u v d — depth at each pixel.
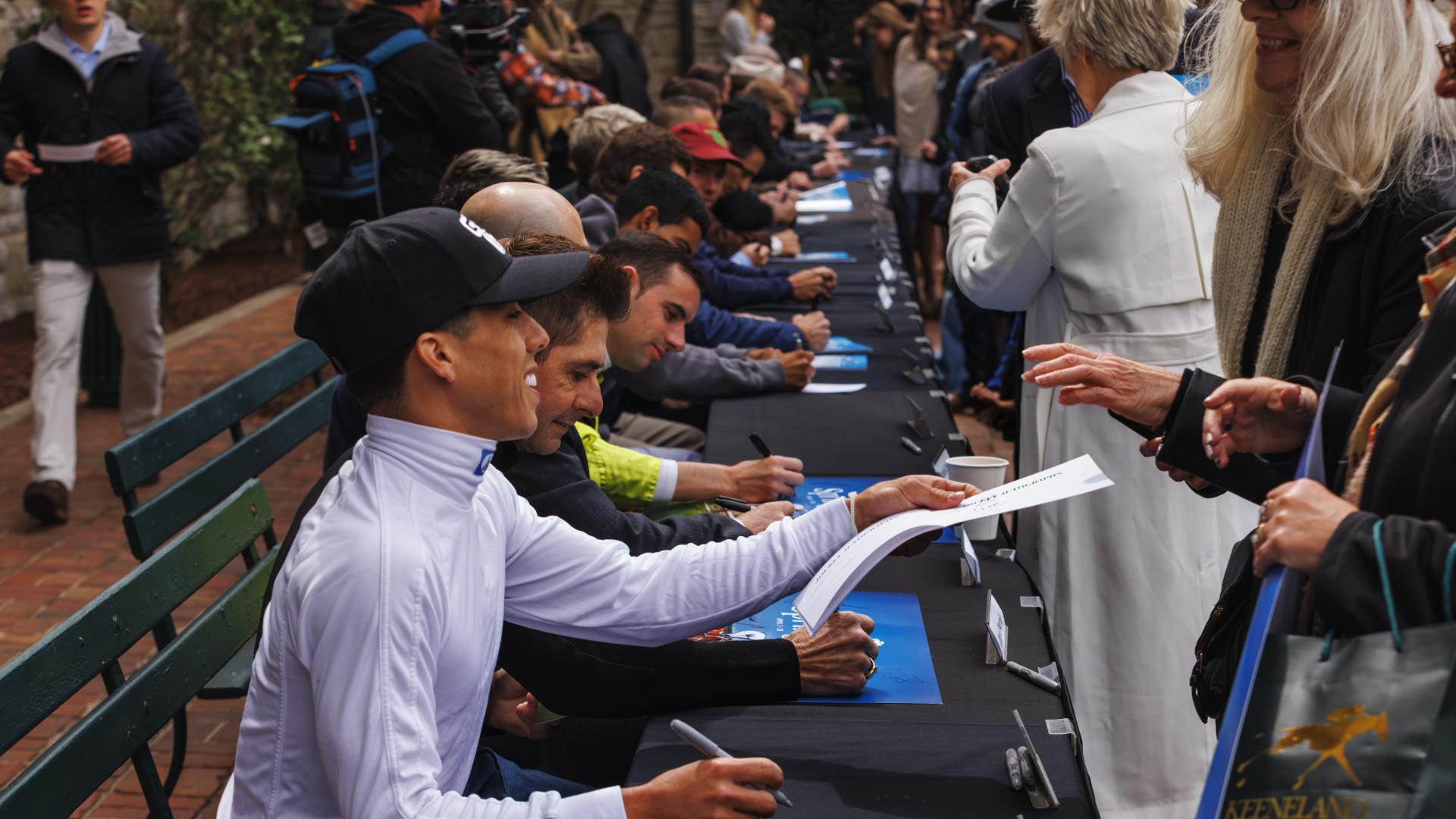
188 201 9.05
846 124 11.88
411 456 1.66
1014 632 2.32
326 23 8.82
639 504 3.05
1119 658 2.96
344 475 1.69
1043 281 3.10
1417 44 2.01
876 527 2.04
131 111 5.77
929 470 3.26
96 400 7.26
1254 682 1.40
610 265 2.30
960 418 6.79
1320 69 2.04
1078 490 1.93
